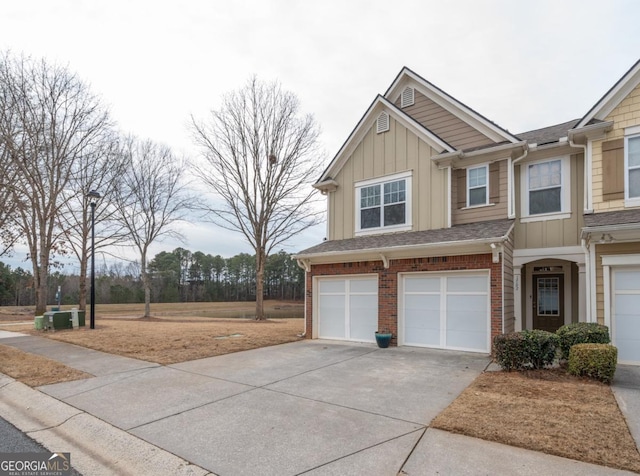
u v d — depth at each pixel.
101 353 10.23
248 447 4.40
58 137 20.95
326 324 12.79
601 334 7.45
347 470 3.78
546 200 11.13
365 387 6.73
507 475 3.54
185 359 9.28
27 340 12.80
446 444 4.28
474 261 9.97
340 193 14.10
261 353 10.09
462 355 9.55
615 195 9.41
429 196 12.02
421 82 13.49
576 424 4.62
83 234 23.33
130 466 4.10
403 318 11.14
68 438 4.95
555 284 12.32
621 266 8.41
